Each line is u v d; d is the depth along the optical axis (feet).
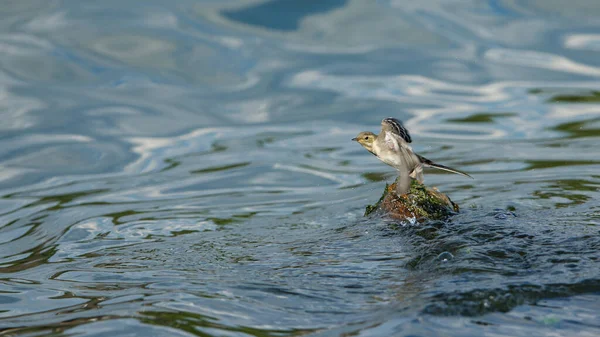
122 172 48.39
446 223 34.45
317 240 34.14
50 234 38.04
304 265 30.25
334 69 66.54
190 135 55.16
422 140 52.75
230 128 56.29
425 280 27.35
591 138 51.24
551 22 75.00
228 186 45.52
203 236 36.32
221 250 33.53
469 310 24.29
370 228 35.06
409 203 36.17
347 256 31.14
